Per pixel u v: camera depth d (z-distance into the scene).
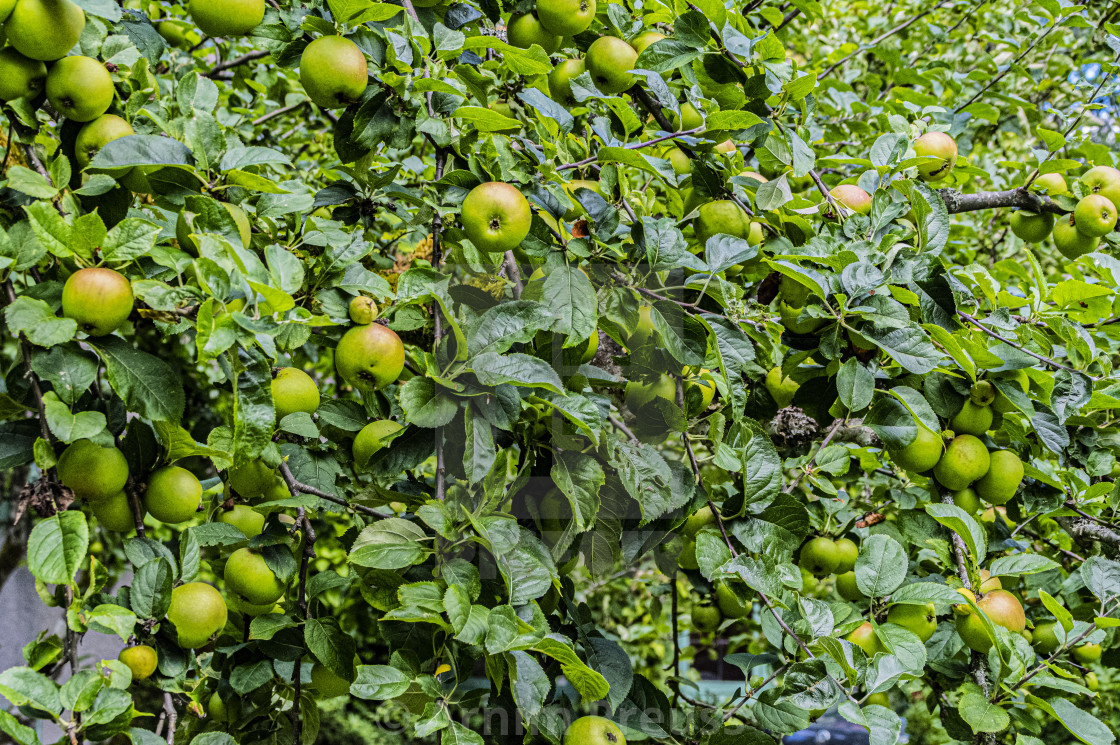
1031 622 2.12
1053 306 2.06
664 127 1.91
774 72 1.70
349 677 1.45
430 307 1.57
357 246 1.56
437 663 1.37
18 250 1.20
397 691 1.26
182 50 2.80
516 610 1.30
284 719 1.67
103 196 1.42
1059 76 3.85
